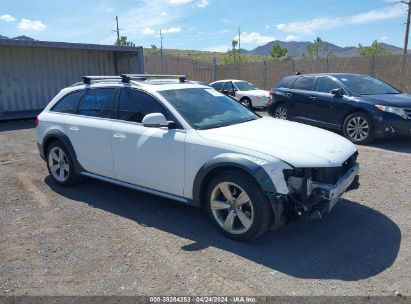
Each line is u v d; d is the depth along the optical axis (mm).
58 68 15781
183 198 4395
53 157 5988
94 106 5379
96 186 5949
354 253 3742
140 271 3506
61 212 4953
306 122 10148
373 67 19969
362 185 5719
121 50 16203
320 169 3799
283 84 11148
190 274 3439
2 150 8961
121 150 4871
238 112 5121
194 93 5070
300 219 3732
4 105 14438
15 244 4090
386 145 8531
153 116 4316
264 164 3652
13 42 13242
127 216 4773
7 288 3287
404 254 3699
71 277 3439
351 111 8898
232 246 3928
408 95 9094
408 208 4812
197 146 4129
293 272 3434
